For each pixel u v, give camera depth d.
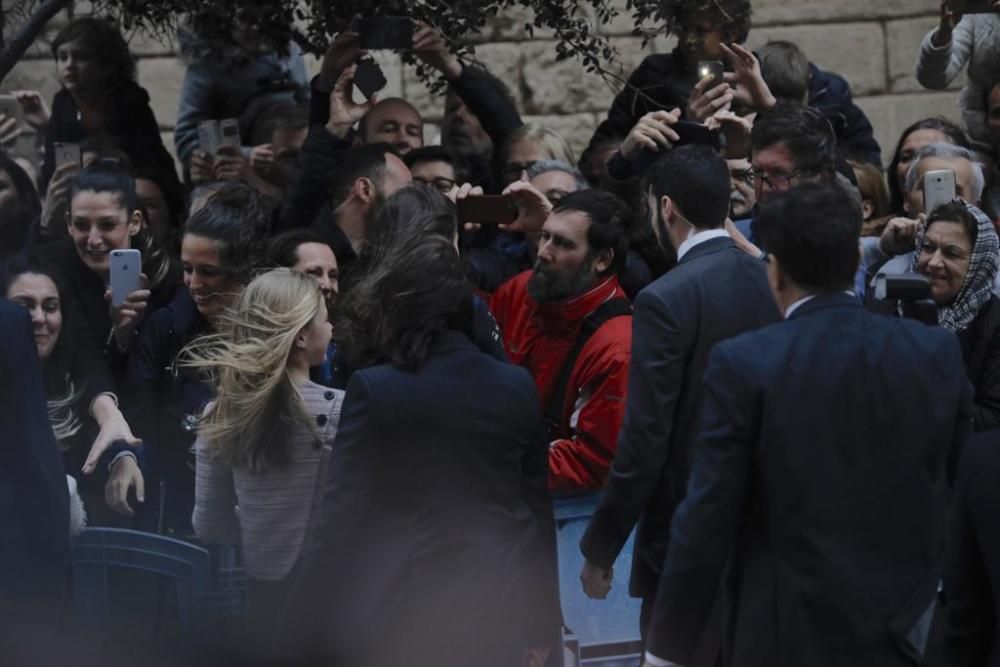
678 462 4.53
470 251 6.32
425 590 4.09
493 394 4.17
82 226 5.75
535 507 4.30
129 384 5.52
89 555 4.70
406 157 6.63
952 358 3.88
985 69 7.91
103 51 7.31
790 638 3.76
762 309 4.50
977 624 3.70
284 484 4.53
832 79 7.62
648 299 4.50
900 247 5.79
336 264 5.58
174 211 7.03
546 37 9.61
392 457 4.09
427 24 6.46
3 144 7.25
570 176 6.27
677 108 6.04
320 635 4.14
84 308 5.77
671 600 3.85
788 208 3.90
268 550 4.55
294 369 4.55
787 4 9.84
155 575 4.69
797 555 3.77
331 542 4.10
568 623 5.30
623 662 5.36
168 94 9.70
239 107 8.01
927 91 9.85
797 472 3.76
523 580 4.19
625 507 4.50
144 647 4.64
